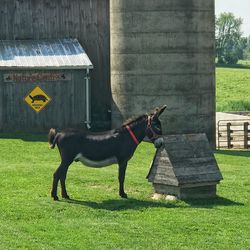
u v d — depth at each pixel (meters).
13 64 33.56
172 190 19.83
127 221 17.45
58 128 34.16
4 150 29.02
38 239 15.77
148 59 33.62
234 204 19.72
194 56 33.84
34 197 19.72
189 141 19.92
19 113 33.88
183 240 16.05
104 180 22.52
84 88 34.22
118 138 19.28
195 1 33.78
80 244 15.48
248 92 92.75
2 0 36.34
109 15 36.56
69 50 35.47
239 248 15.62
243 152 33.22
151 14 33.47
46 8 36.56
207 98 34.50
